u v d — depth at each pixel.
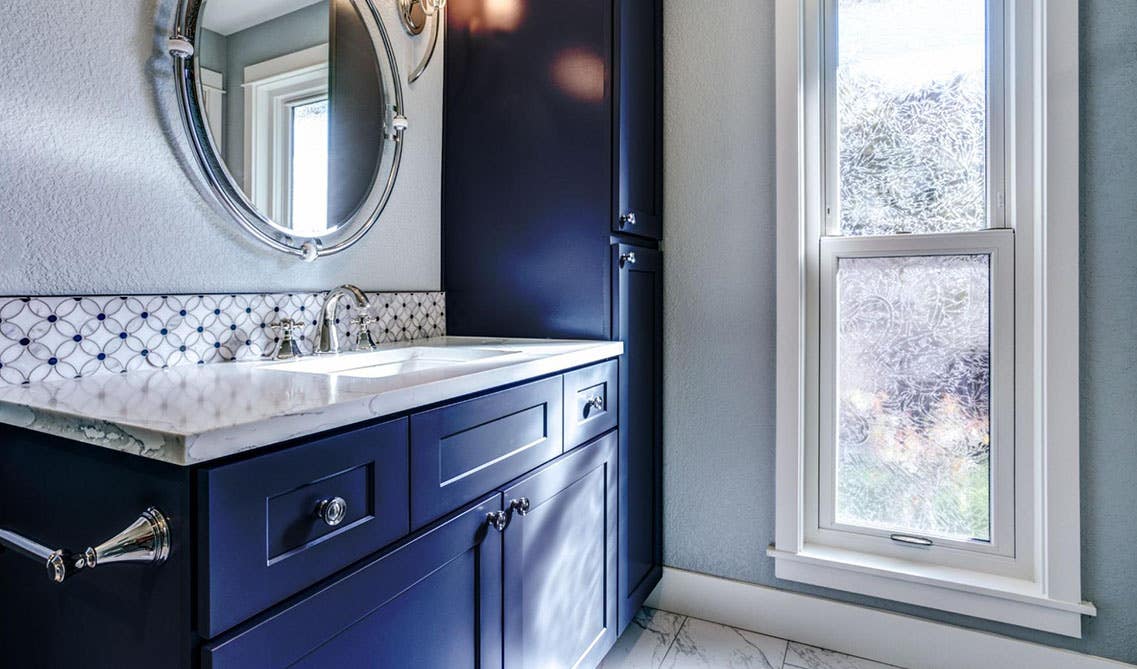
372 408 0.77
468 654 0.97
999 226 1.52
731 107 1.73
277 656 0.65
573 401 1.30
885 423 1.64
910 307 1.60
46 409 0.70
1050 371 1.40
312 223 1.32
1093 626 1.40
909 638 1.56
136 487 0.64
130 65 1.01
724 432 1.77
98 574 0.70
